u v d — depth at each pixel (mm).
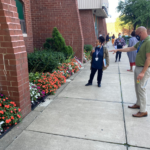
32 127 2977
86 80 5977
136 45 3520
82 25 12719
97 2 11883
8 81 3014
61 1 7898
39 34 8336
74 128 2953
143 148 2453
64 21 8133
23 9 6590
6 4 2709
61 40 7535
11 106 2996
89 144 2539
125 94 4598
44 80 4645
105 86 5293
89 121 3186
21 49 3057
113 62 9508
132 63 7047
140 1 21656
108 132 2836
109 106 3844
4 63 2922
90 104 3955
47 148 2451
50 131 2863
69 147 2473
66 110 3645
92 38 12828
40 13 8148
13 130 2869
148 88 5027
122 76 6465
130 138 2678
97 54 4918
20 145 2508
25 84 3273
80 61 8641
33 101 3818
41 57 5598
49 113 3502
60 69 6180
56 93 4684
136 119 3256
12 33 2805
